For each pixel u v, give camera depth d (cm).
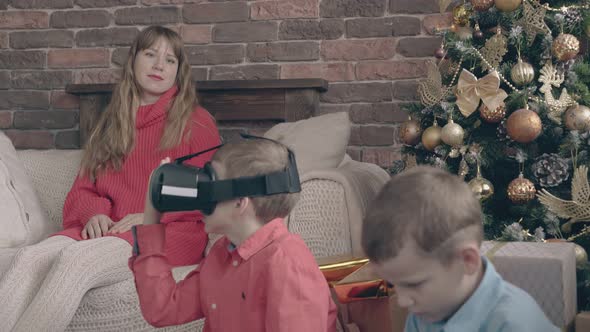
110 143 224
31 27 318
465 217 84
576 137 191
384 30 287
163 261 125
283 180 120
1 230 199
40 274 171
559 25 202
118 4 310
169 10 305
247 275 119
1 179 206
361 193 184
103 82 311
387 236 84
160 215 125
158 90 230
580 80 209
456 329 87
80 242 176
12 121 319
